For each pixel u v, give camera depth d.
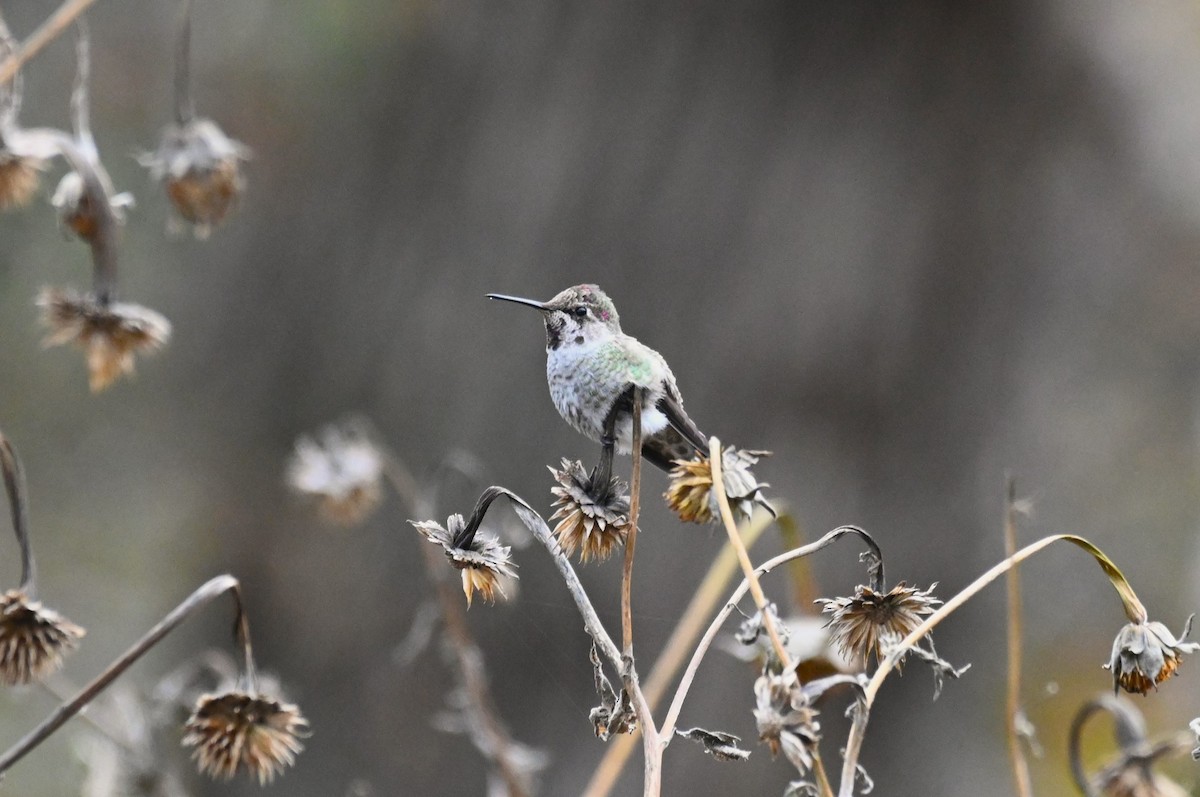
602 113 10.38
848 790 3.46
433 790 9.80
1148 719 12.61
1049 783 11.73
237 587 4.24
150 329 5.44
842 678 3.56
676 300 10.03
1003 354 10.13
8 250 15.88
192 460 11.16
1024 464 10.40
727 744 3.64
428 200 10.70
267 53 12.91
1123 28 10.77
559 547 3.91
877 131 10.10
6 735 11.39
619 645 9.56
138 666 12.27
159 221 14.70
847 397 9.79
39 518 15.96
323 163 11.20
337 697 10.05
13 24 16.06
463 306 10.43
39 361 16.31
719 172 10.14
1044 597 13.66
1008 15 10.28
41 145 5.32
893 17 10.23
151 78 15.58
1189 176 10.86
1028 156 10.33
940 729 10.05
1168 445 12.92
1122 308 11.21
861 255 9.94
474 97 10.73
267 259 11.13
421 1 11.16
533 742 9.62
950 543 9.89
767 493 9.76
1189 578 13.55
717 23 10.34
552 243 10.34
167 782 6.29
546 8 10.63
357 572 10.13
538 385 10.24
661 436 5.15
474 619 9.82
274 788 9.91
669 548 9.53
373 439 10.38
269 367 10.91
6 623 4.21
